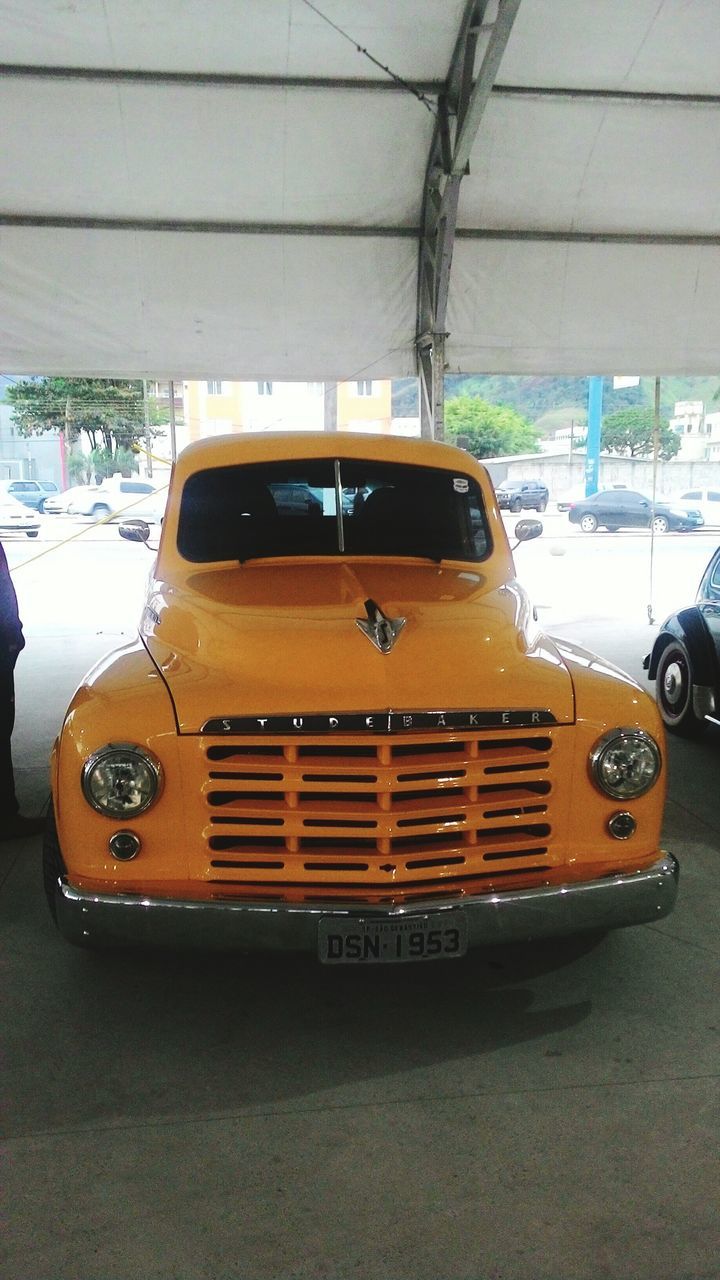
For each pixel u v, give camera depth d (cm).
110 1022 290
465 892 257
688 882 393
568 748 270
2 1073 264
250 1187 221
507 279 834
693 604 586
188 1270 197
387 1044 280
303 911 247
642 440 5775
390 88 714
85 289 797
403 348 858
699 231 839
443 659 275
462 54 682
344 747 258
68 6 637
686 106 748
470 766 262
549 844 272
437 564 389
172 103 711
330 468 403
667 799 494
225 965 327
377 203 801
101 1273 196
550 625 1069
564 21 672
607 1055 274
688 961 329
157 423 3047
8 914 363
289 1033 286
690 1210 213
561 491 3984
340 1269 197
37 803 490
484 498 419
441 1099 254
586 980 316
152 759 254
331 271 823
